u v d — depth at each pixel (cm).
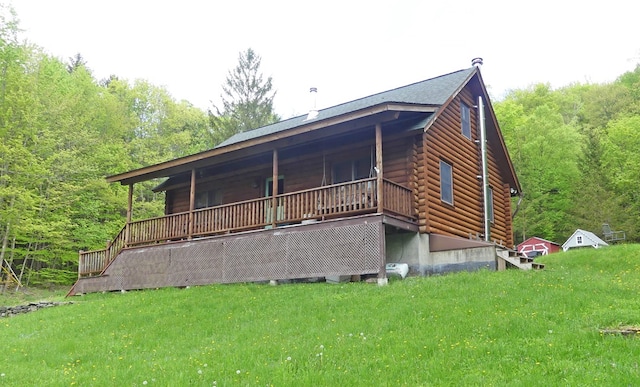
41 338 1062
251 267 1486
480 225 1842
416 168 1499
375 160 1584
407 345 725
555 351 652
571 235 3331
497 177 2088
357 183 1362
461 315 851
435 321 834
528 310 845
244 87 4050
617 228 3284
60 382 716
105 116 3469
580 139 3881
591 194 3406
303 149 1706
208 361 744
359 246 1304
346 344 758
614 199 3366
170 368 727
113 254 1862
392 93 1923
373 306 977
